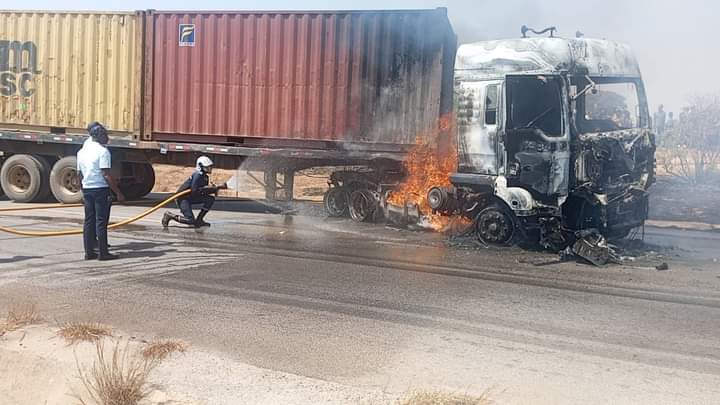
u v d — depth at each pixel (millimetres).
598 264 8898
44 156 15633
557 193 9375
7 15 15172
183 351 5438
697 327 6367
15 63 15234
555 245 9695
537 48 9547
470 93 10094
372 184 12633
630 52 10352
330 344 5766
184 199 11820
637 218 9992
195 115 13875
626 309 6938
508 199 9758
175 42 13906
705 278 8320
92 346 5465
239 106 13547
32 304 6789
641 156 9945
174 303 6984
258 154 13414
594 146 9266
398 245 10391
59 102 15023
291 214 13867
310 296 7324
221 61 13594
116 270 8469
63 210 14117
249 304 6984
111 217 13172
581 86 9453
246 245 10297
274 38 13172
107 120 14656
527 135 9547
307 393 4598
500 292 7551
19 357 5270
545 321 6492
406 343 5809
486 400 4535
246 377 4883
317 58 12883
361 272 8492
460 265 8938
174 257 9320
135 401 4578
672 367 5309
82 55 14750
